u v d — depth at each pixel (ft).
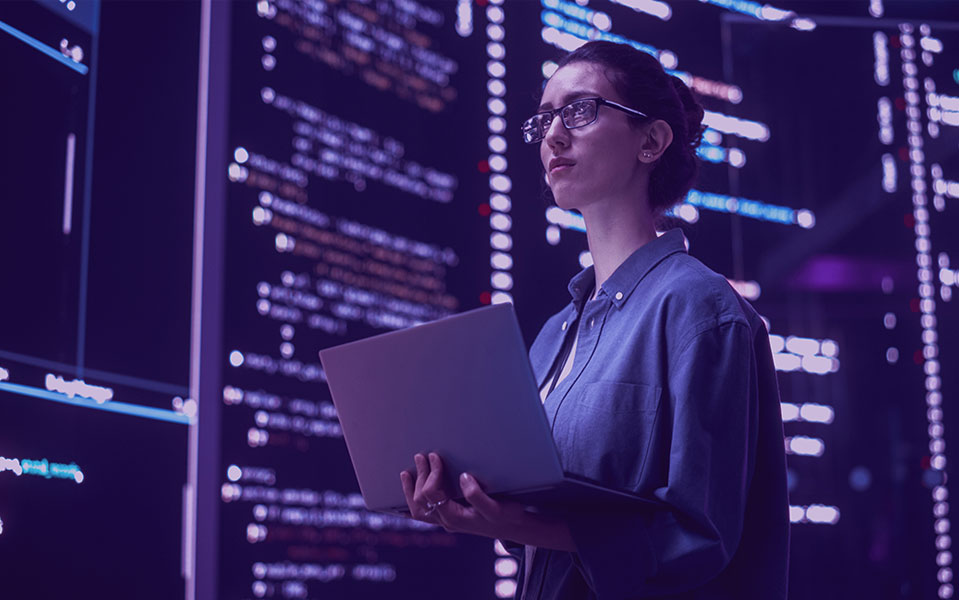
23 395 6.72
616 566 3.45
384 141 10.49
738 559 3.90
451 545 10.14
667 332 3.77
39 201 7.01
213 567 8.20
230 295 8.72
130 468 7.60
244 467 8.59
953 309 13.48
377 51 10.62
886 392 13.17
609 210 4.21
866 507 12.82
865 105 13.60
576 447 3.76
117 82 7.92
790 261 12.94
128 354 7.70
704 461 3.52
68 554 6.96
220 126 8.89
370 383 3.67
